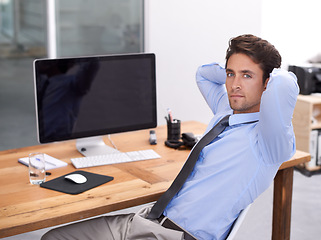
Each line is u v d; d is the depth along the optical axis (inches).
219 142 72.1
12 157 97.1
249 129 70.7
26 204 74.6
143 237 73.4
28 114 161.5
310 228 123.7
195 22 160.6
